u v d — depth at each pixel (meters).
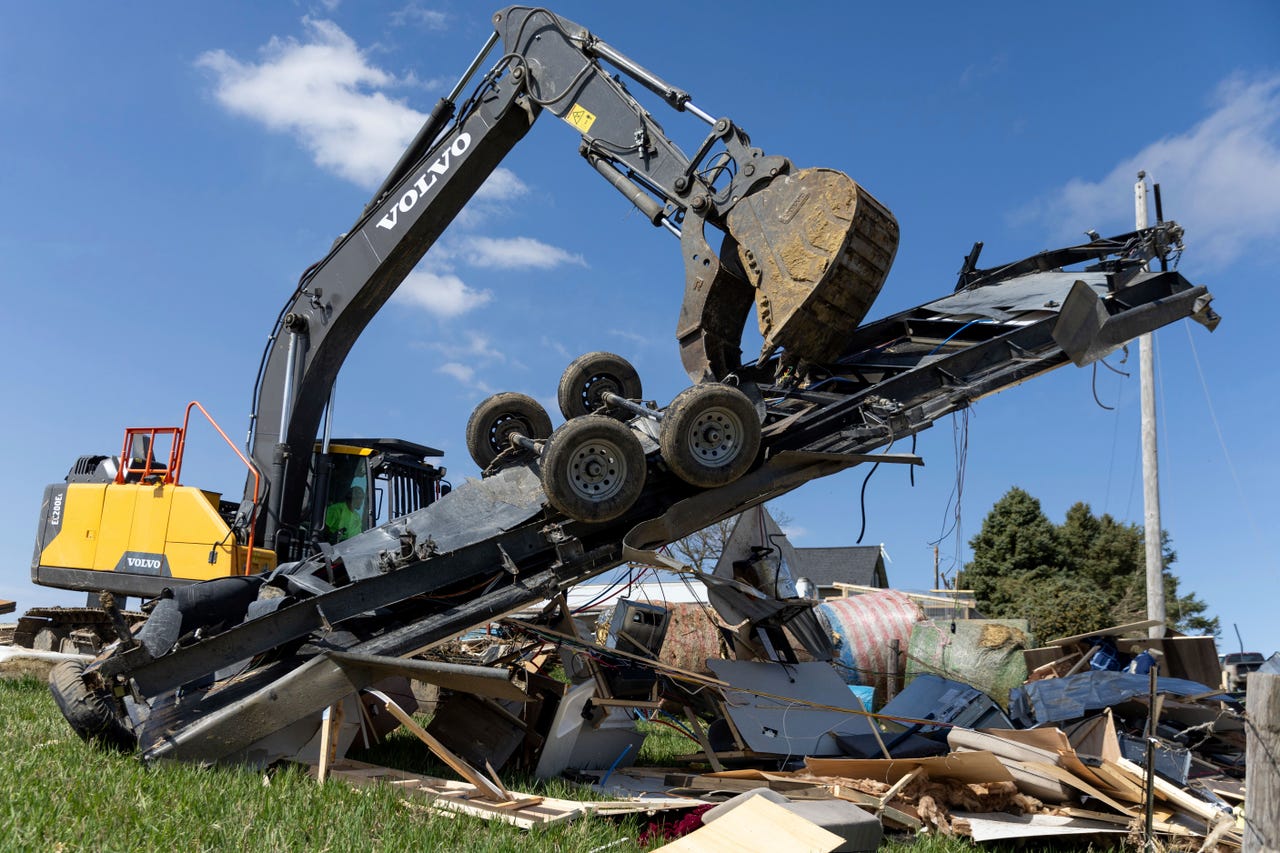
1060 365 8.05
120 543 11.30
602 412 8.77
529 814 5.63
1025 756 7.33
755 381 8.88
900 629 13.77
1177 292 8.27
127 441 12.11
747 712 8.77
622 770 8.56
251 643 6.97
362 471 11.88
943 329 8.86
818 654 10.73
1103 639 11.07
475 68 10.61
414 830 4.88
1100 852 6.71
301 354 11.09
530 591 7.79
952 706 8.77
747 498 8.06
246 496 10.84
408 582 7.59
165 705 7.03
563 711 8.00
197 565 10.59
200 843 4.31
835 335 8.16
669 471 8.24
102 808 4.66
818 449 8.16
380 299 11.20
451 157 10.54
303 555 11.04
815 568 37.69
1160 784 6.80
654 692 8.56
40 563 11.95
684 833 5.72
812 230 7.84
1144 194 19.19
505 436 10.01
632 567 10.87
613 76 9.43
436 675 6.25
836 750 8.70
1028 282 8.97
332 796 5.39
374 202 11.08
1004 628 12.92
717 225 8.62
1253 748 4.30
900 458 8.05
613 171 9.16
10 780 4.95
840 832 5.38
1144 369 19.53
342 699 6.40
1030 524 40.28
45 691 10.08
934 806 6.95
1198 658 10.88
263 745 6.48
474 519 8.35
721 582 9.98
